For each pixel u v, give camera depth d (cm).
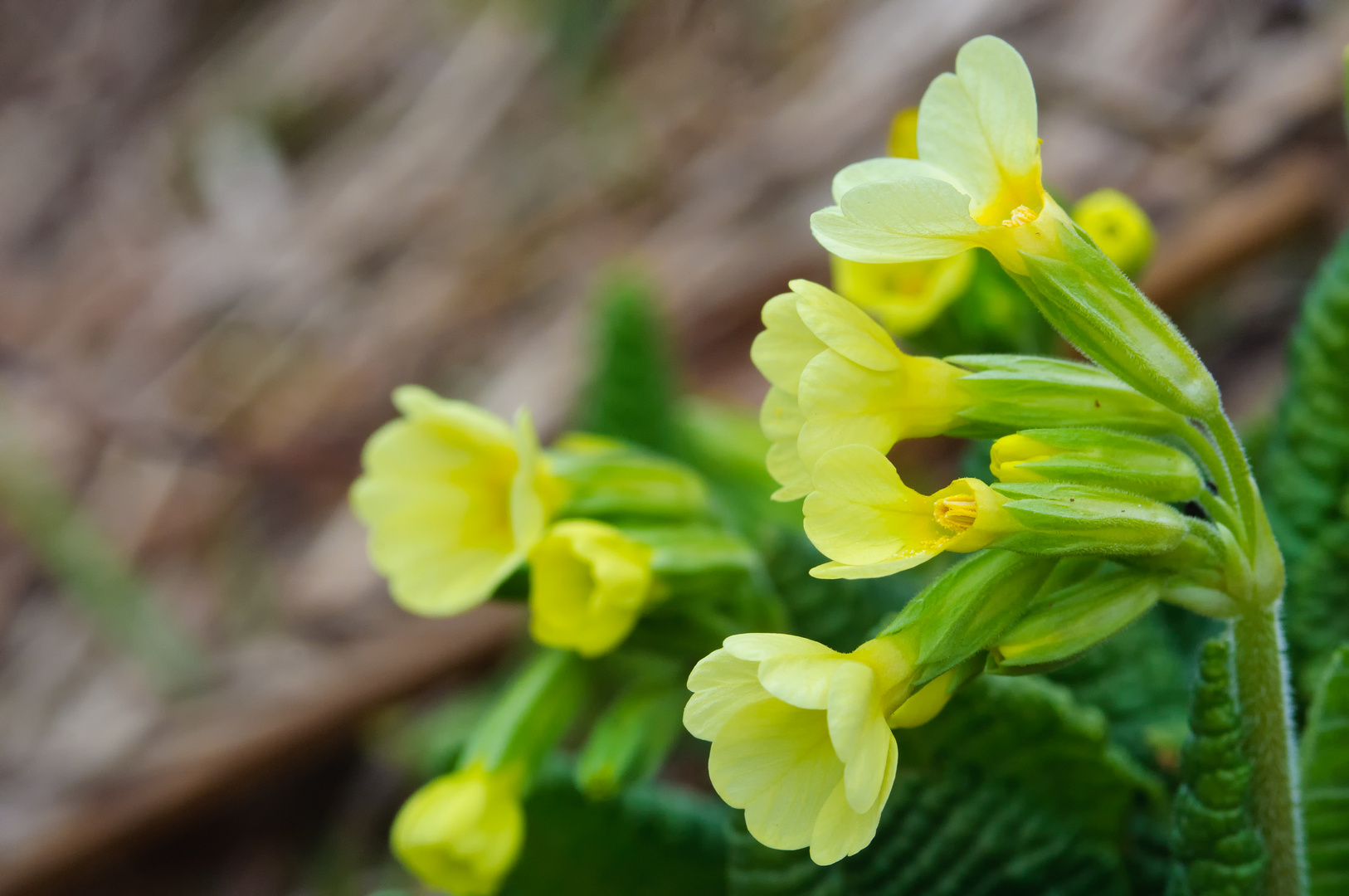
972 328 23
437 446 23
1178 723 23
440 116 58
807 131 49
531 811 24
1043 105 45
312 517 46
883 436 19
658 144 53
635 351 33
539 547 22
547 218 53
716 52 55
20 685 43
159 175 61
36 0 70
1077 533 19
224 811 39
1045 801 22
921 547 19
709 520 24
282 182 59
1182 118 43
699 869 24
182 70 65
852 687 18
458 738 25
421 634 38
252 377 51
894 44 50
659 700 23
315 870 37
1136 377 19
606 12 56
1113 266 19
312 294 54
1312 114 41
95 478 49
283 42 64
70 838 37
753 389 43
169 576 46
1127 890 22
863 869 22
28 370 51
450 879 23
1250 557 19
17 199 62
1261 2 44
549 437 45
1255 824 20
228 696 40
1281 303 40
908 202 18
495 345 50
